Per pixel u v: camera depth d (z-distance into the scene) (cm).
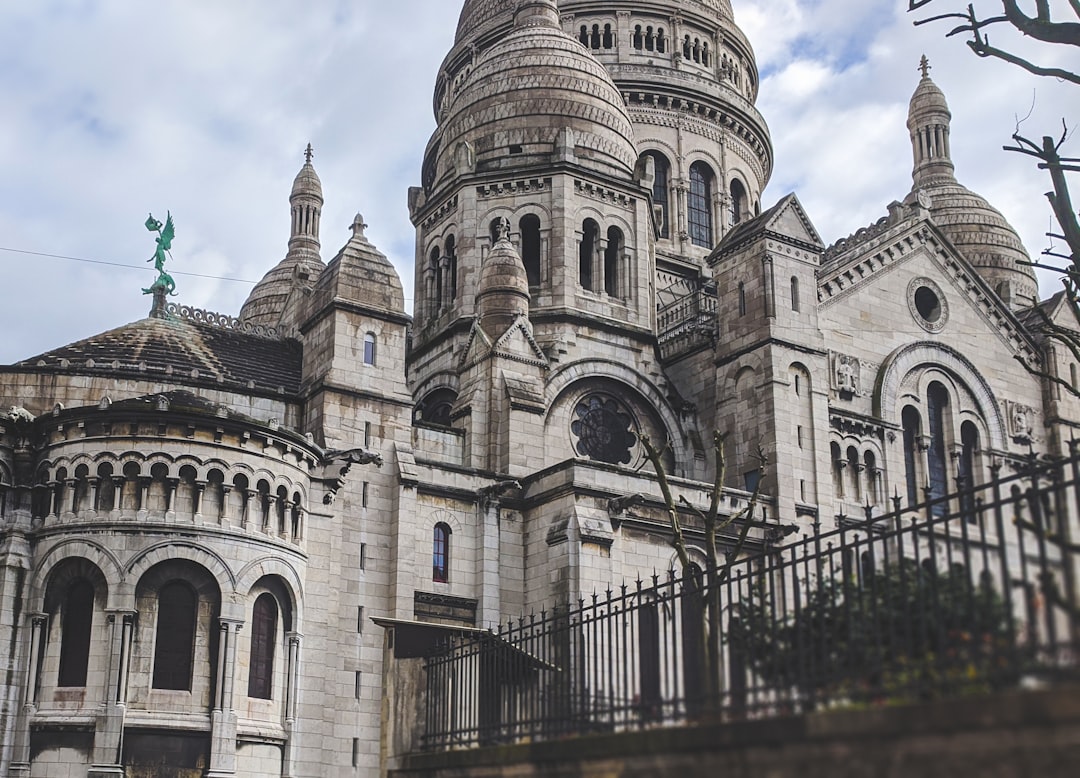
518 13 6794
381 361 4862
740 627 2000
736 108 8081
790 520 5222
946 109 8838
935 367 6166
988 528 3756
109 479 4000
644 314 6069
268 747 4038
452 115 6525
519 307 5591
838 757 1497
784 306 5566
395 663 3244
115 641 3819
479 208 6106
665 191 7738
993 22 3116
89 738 3769
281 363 5219
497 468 5181
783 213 5675
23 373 4528
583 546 4656
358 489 4628
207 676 3909
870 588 1867
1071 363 6638
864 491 5656
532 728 2417
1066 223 3241
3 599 3912
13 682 3859
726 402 5672
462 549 4834
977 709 1333
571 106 6266
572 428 5631
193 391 4669
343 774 4256
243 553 4056
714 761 1692
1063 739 1259
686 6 8175
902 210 6372
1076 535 1670
